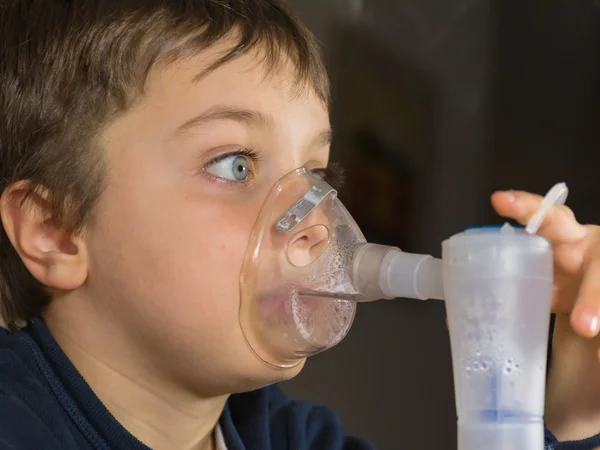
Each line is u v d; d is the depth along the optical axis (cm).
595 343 113
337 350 248
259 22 114
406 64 259
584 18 265
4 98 118
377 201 250
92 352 112
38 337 111
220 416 124
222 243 105
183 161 107
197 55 108
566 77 265
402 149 255
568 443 111
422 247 255
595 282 100
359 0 252
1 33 121
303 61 115
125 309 109
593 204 261
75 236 111
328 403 243
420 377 252
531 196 95
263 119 108
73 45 114
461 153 263
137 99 109
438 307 257
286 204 106
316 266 103
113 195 109
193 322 106
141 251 107
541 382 77
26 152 115
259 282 105
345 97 249
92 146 110
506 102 267
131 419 112
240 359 106
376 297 97
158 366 110
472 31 267
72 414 107
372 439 246
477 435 77
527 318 77
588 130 264
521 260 77
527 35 267
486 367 77
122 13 113
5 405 99
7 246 117
